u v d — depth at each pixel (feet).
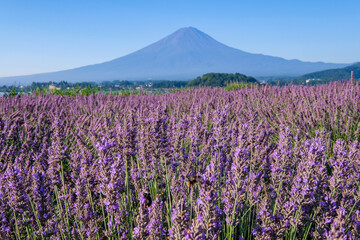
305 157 11.98
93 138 15.17
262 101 30.09
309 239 11.03
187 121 16.84
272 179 11.86
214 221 8.03
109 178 9.78
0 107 25.70
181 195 11.58
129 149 12.87
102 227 12.10
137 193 12.92
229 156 13.69
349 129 20.21
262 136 15.44
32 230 10.89
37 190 10.55
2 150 15.70
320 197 10.29
